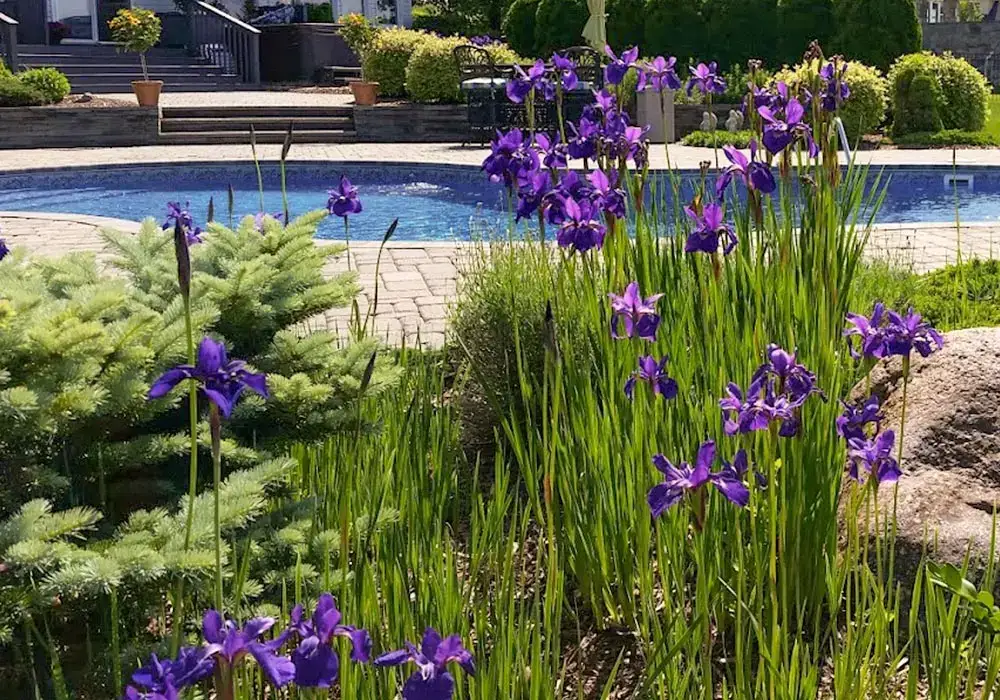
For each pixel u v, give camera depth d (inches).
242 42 1040.8
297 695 97.4
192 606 109.0
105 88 964.0
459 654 61.4
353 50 1090.1
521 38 1093.1
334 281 149.9
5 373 98.7
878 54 911.0
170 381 68.4
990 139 748.0
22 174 653.9
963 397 140.3
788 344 129.6
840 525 130.2
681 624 106.7
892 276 261.0
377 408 153.6
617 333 124.0
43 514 95.3
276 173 693.3
